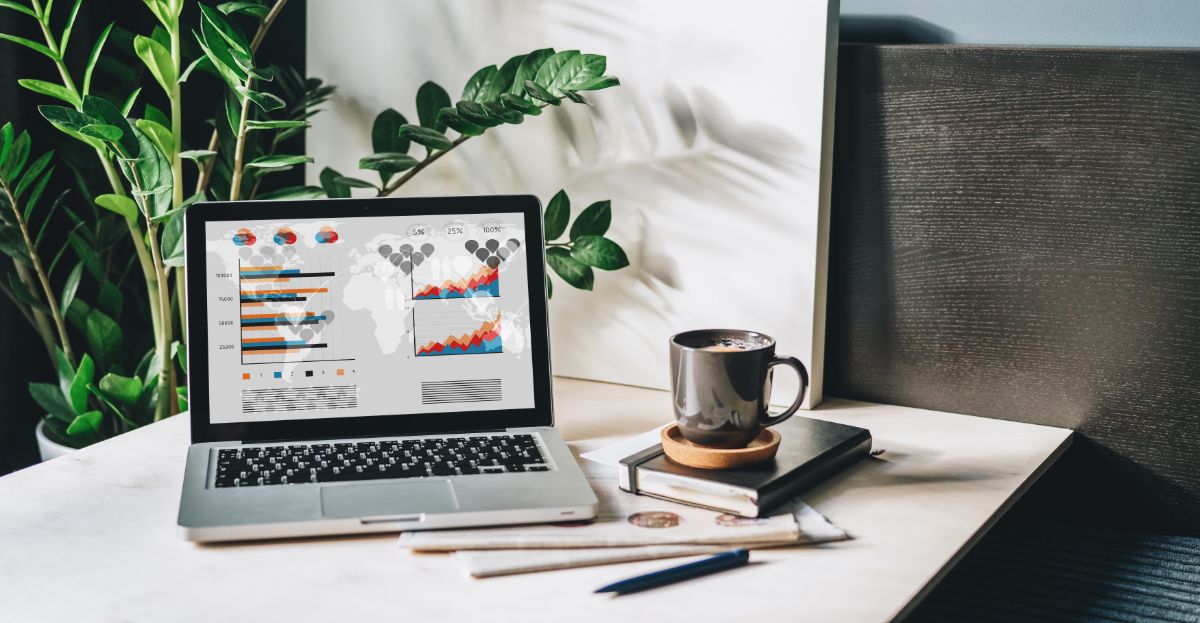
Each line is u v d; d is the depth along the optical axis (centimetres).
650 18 112
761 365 85
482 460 89
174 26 118
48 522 81
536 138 121
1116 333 102
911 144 107
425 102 120
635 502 85
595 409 111
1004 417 109
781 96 107
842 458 92
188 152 114
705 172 112
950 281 108
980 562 96
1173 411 101
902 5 113
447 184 128
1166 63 95
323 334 96
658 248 116
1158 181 97
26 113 132
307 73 133
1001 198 104
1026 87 101
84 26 138
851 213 111
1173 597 89
